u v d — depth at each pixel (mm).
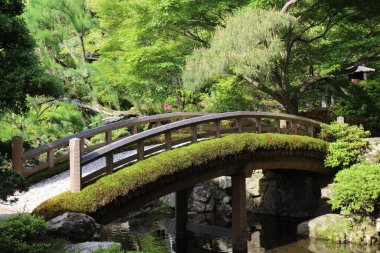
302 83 19594
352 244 13359
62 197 8789
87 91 18594
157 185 10297
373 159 15312
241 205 12781
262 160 13461
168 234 14703
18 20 9633
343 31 18484
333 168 16219
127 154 13547
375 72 22359
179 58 17391
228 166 12367
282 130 15141
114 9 21969
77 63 18234
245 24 14586
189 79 15266
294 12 17281
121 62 19656
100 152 9500
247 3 17016
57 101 17984
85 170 11570
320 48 17578
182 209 14312
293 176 17594
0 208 9234
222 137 12336
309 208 17094
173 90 19188
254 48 14938
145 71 17781
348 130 15523
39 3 17578
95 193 9031
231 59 14492
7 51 9547
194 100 22516
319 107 23203
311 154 14992
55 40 17641
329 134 16406
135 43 18906
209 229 13664
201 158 11211
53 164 11602
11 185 6891
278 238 14336
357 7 16531
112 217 9508
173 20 16906
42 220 7602
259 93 20844
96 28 22656
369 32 18219
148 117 13664
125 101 23016
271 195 18312
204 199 18453
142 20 17875
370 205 13523
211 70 14711
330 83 19562
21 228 7090
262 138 13117
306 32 18359
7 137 14297
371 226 13742
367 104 19359
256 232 15352
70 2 17812
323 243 13531
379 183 13352
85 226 7961
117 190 9305
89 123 18516
